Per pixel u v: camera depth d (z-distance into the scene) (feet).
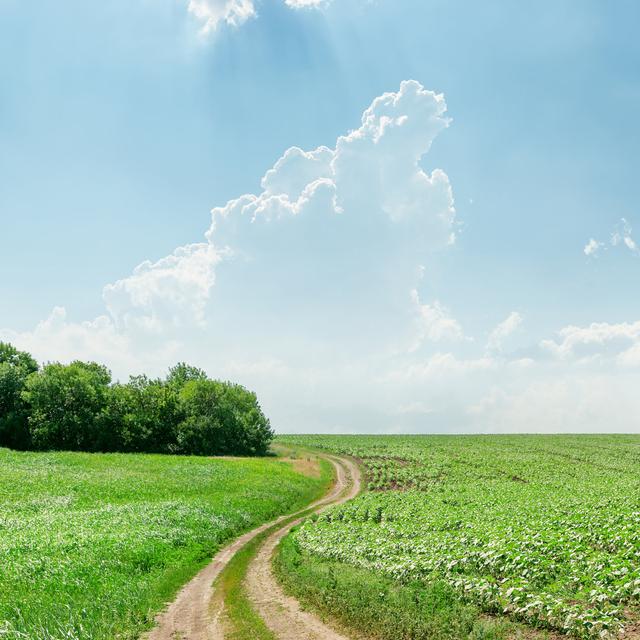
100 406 293.64
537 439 417.08
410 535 89.10
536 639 40.88
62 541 84.02
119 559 78.59
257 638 48.91
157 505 125.90
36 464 189.57
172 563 83.41
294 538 100.99
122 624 54.39
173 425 298.35
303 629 50.24
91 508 127.95
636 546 62.75
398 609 49.44
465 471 238.27
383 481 218.38
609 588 46.11
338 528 102.32
